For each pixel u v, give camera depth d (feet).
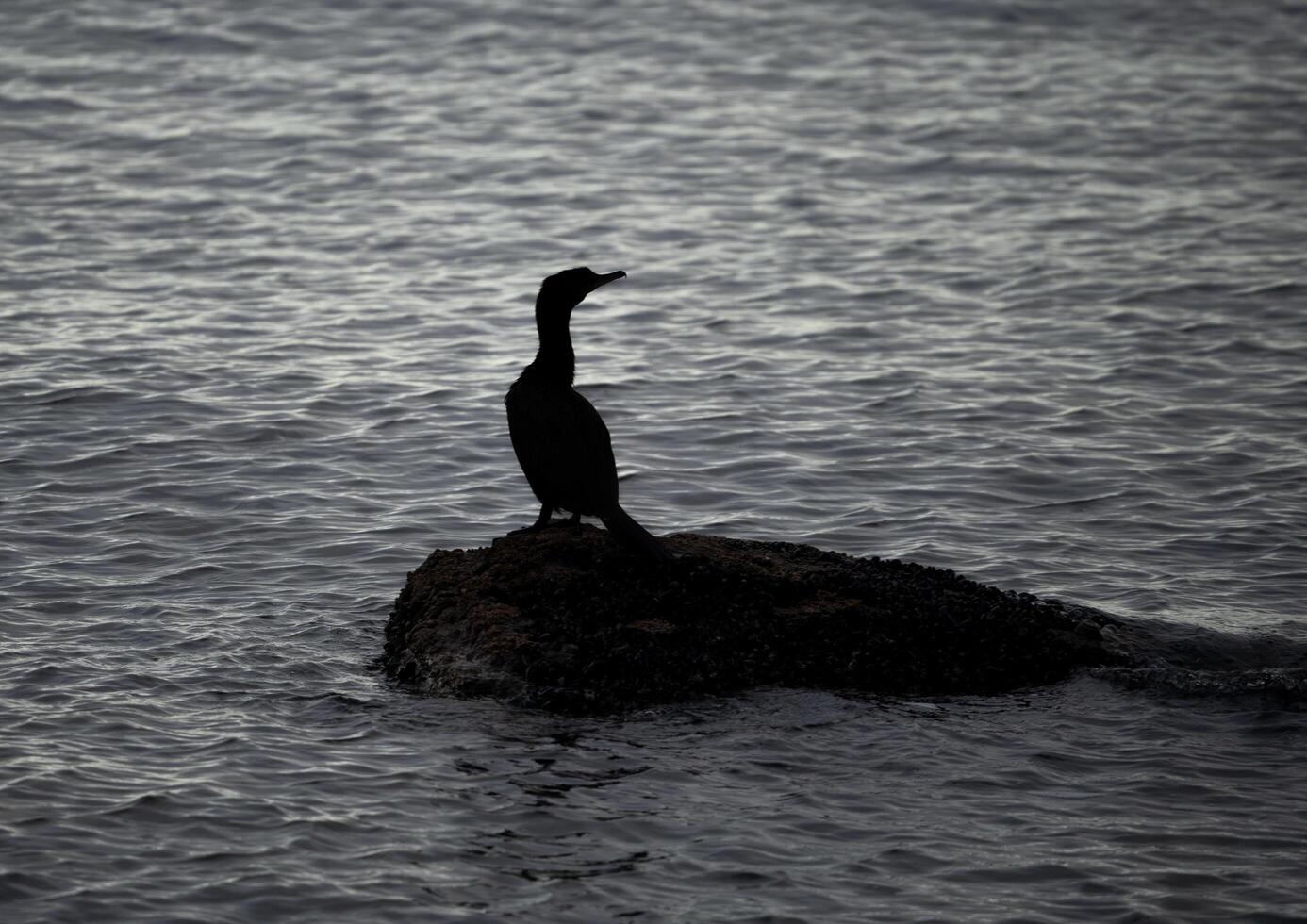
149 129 108.58
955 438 61.11
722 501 54.54
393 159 104.63
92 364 67.15
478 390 65.62
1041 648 39.99
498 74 126.93
